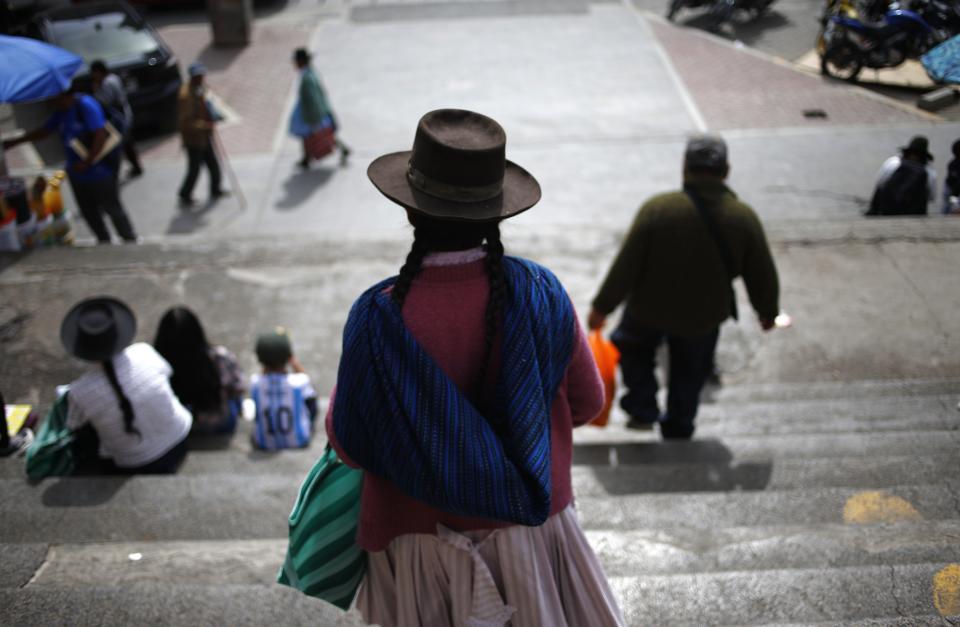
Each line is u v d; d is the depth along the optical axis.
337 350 6.67
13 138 8.13
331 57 14.65
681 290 4.23
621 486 4.40
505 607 1.79
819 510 3.79
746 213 4.07
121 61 11.88
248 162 11.59
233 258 7.67
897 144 11.44
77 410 4.23
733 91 13.07
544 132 12.05
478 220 1.59
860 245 7.41
